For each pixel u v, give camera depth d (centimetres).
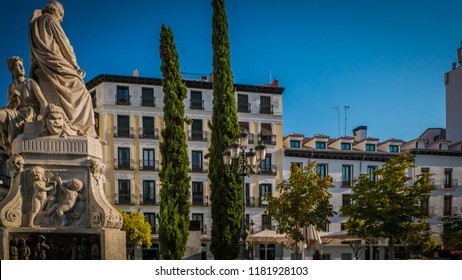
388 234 2323
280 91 5141
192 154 4888
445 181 5159
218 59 2422
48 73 896
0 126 887
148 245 4159
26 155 850
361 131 5503
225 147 2344
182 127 2394
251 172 1722
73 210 848
